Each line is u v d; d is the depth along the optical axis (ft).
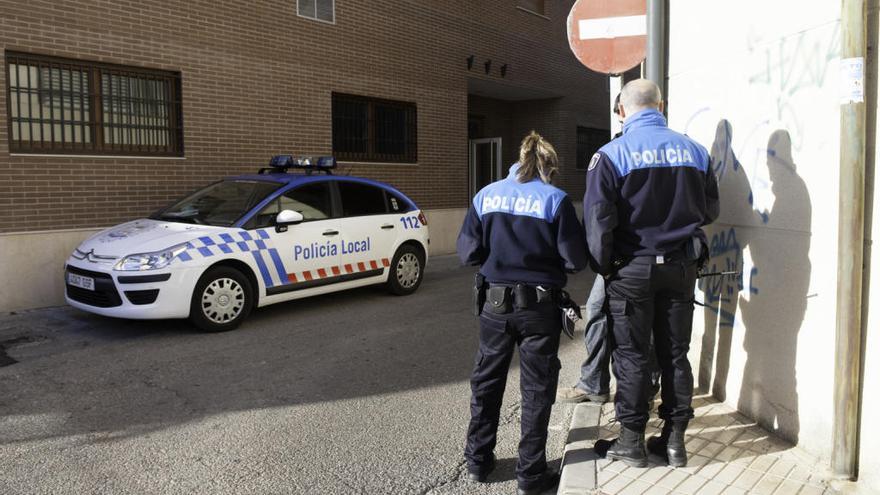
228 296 22.57
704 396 14.97
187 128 30.35
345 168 37.83
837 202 10.89
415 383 17.79
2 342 21.13
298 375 18.25
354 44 37.70
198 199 25.63
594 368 15.35
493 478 12.52
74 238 26.89
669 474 11.39
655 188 11.19
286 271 24.25
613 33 15.84
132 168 28.58
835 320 10.94
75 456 13.11
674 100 16.46
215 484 12.05
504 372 11.93
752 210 13.19
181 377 17.88
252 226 23.50
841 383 10.57
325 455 13.32
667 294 11.67
